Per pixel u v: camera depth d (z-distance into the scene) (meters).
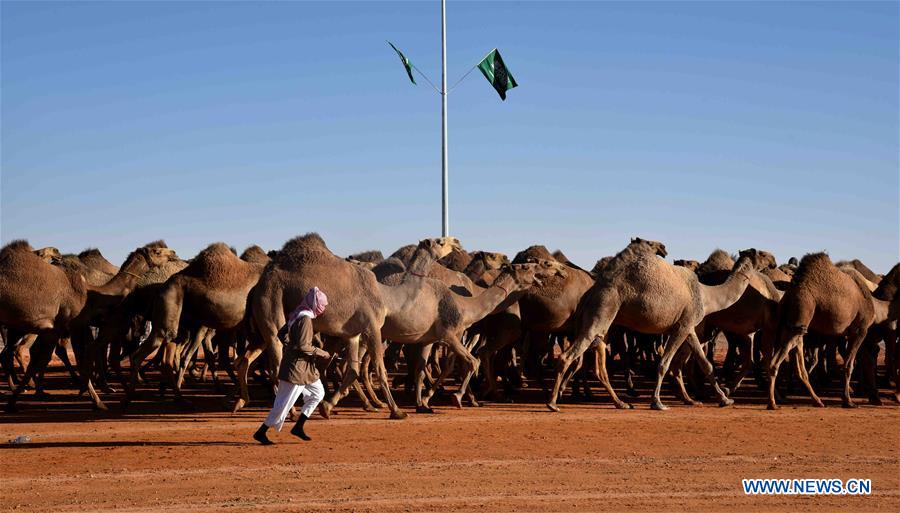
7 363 20.83
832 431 15.81
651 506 10.23
